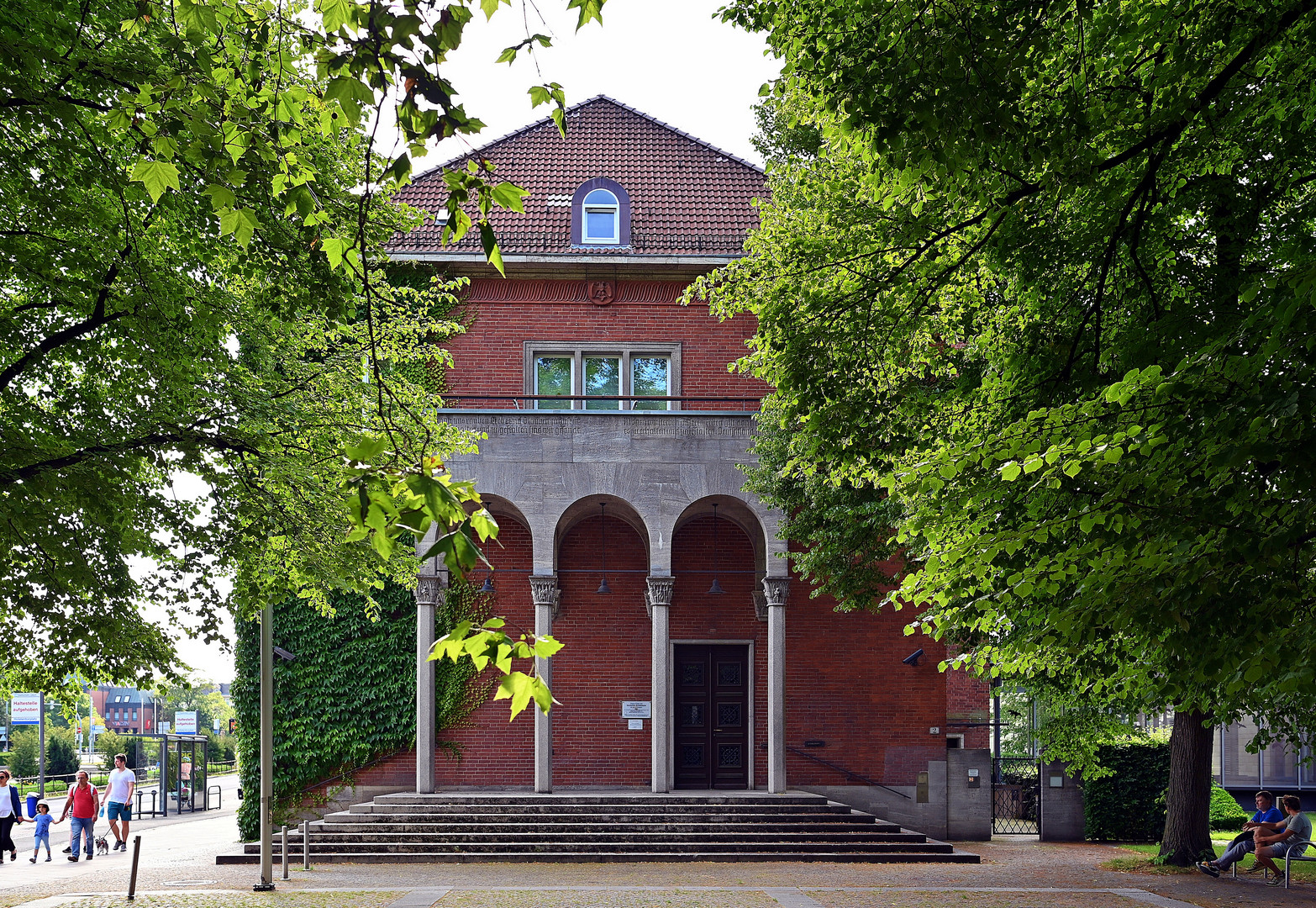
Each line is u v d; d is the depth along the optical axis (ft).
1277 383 20.62
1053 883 57.72
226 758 270.67
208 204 36.11
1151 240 34.47
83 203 36.99
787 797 73.05
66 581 38.32
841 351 40.63
